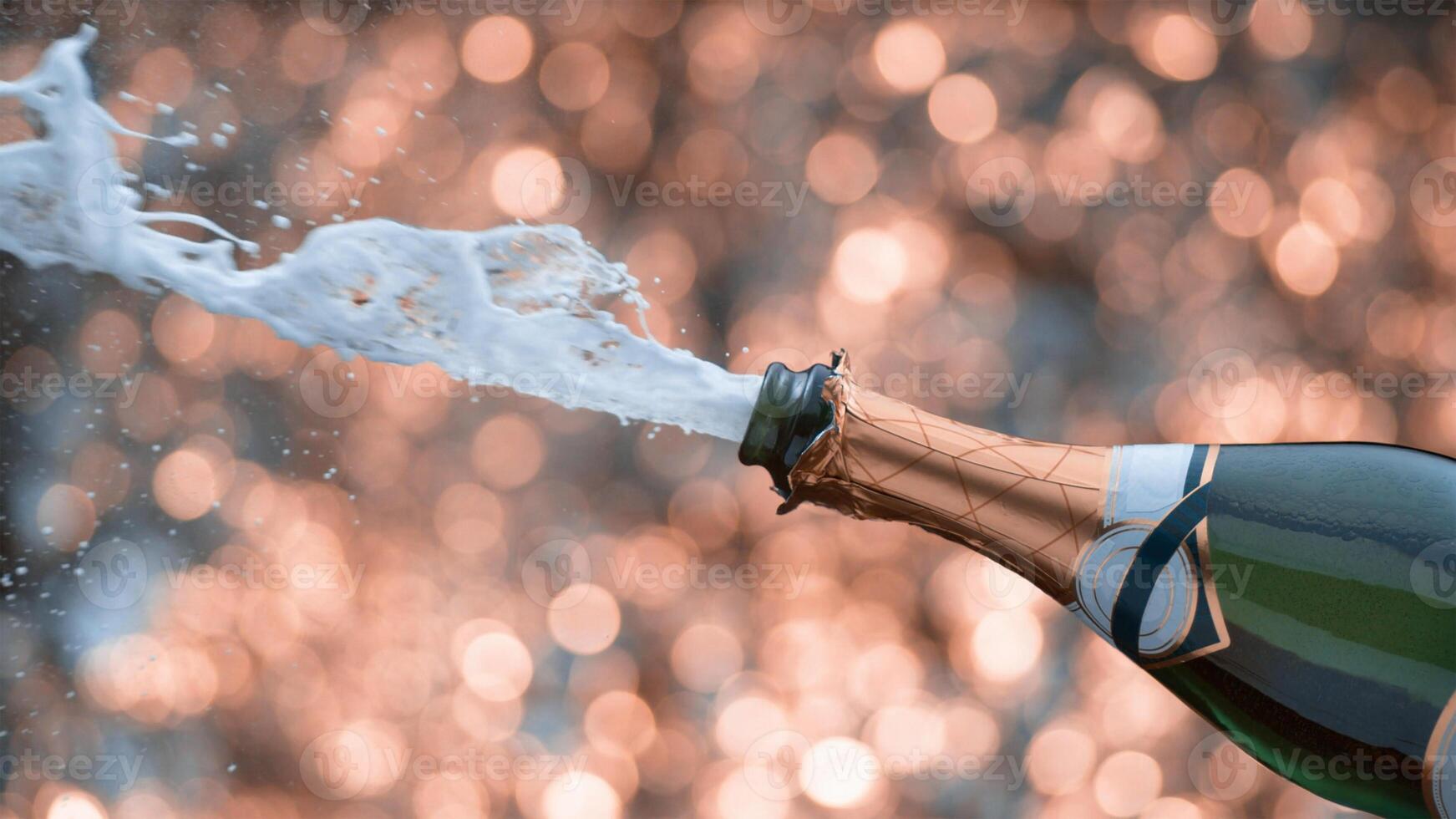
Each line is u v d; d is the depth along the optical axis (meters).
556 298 1.92
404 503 3.33
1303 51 3.56
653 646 3.30
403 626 3.19
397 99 3.38
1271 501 1.92
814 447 1.90
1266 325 3.58
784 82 3.56
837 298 3.54
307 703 3.04
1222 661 1.92
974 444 1.92
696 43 3.52
